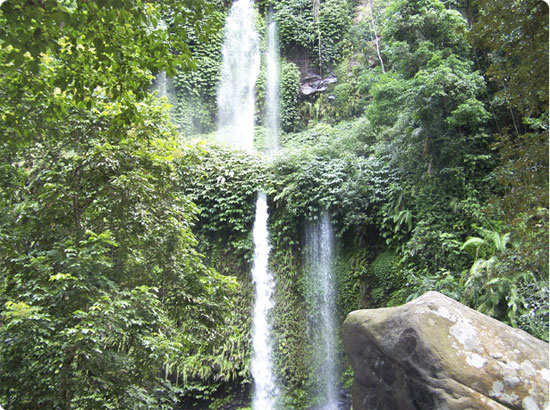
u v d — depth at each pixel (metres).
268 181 11.62
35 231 5.75
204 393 9.98
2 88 5.28
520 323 6.33
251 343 10.57
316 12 17.70
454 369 3.94
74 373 4.94
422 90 9.01
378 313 4.90
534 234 4.99
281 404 10.14
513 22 4.70
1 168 5.88
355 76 15.95
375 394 4.64
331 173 11.19
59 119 5.65
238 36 17.52
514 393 3.81
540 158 4.64
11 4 4.02
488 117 9.02
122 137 5.80
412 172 10.22
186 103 15.92
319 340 10.54
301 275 11.13
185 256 6.46
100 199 6.08
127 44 4.86
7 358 4.89
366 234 10.84
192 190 11.61
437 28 9.96
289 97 16.41
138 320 5.17
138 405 5.17
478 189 9.17
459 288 7.51
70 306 5.03
